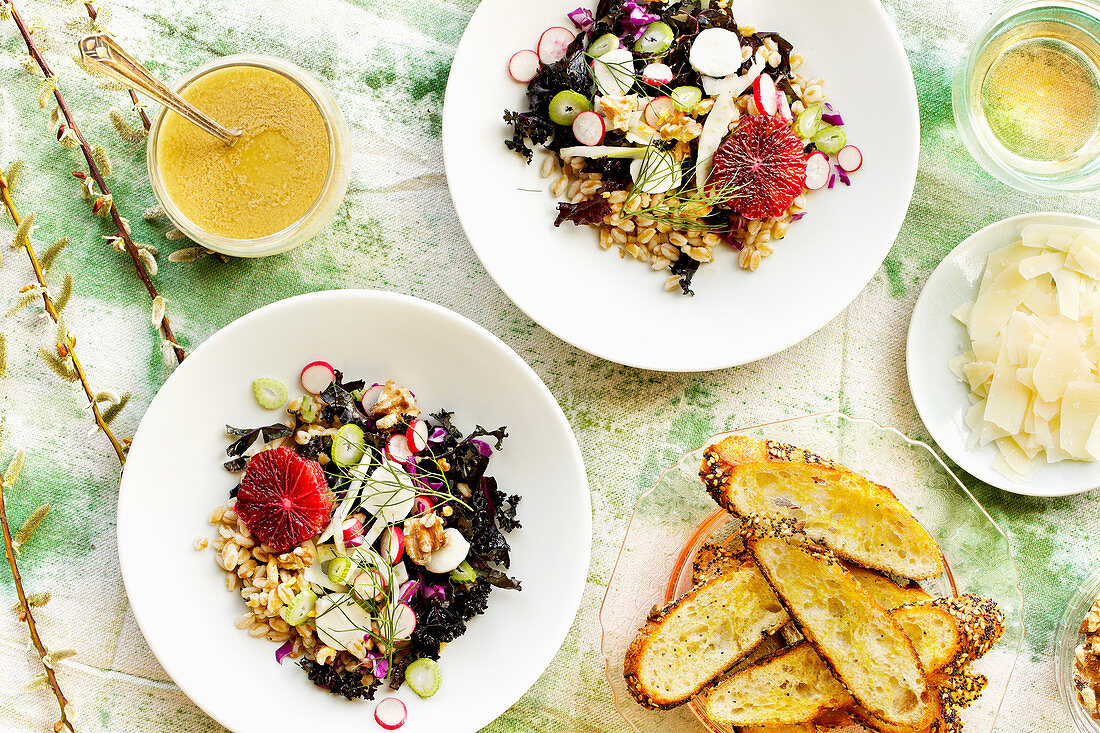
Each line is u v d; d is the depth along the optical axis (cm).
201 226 83
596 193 85
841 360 89
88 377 86
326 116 81
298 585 82
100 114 86
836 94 85
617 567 85
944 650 81
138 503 82
